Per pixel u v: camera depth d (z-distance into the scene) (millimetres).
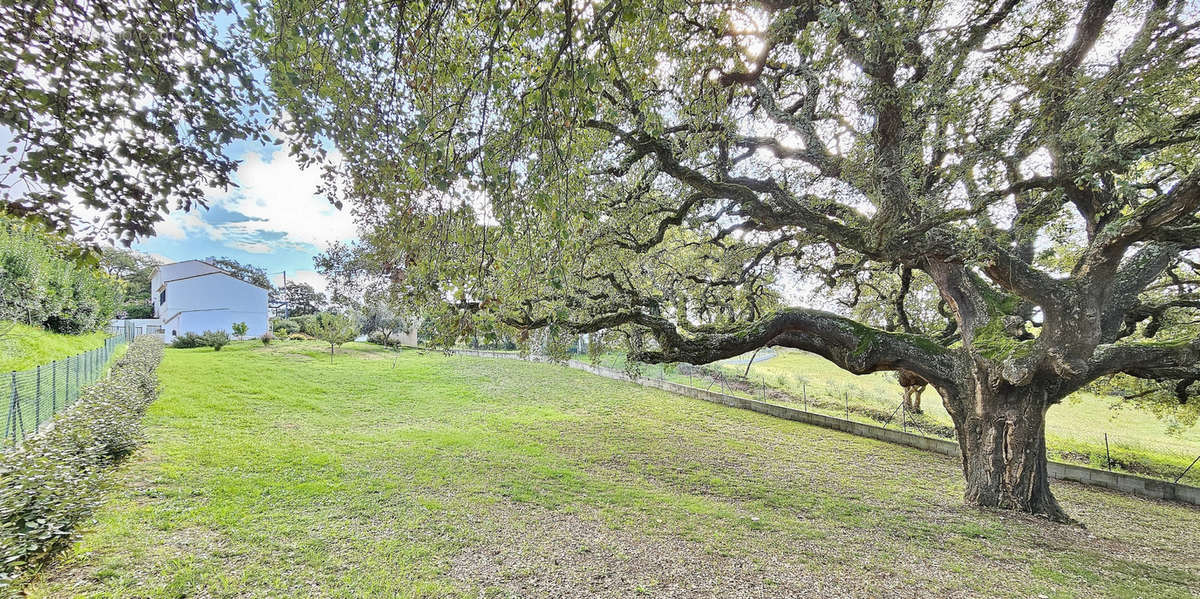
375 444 10930
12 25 2633
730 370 23047
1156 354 6332
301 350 27641
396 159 3652
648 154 6875
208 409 13508
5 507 4312
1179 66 3744
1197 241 4125
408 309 4383
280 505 6836
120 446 7984
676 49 4887
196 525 5918
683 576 5227
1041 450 7184
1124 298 6922
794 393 19250
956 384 7574
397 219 3820
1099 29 4234
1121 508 8273
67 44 2773
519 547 5871
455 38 3656
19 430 7457
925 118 4926
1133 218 4320
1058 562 5703
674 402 18047
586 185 5914
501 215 3320
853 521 7062
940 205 5086
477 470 9180
